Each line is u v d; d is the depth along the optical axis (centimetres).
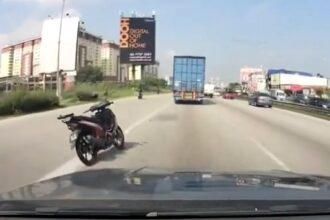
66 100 4888
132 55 8400
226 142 1761
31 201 313
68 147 1592
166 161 1303
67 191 341
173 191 331
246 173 436
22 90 3547
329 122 3134
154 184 357
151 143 1694
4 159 1336
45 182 395
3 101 3138
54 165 1245
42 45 4978
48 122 2544
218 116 3238
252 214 298
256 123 2730
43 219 304
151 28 8356
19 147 1587
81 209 299
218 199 311
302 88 11481
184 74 5225
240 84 12188
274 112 4125
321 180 416
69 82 5672
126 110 3644
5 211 307
